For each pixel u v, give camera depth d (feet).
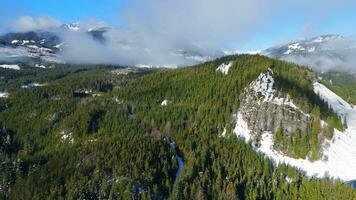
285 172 593.83
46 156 633.20
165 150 583.17
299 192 545.85
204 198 499.10
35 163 604.08
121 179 509.35
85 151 583.17
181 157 595.06
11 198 522.47
